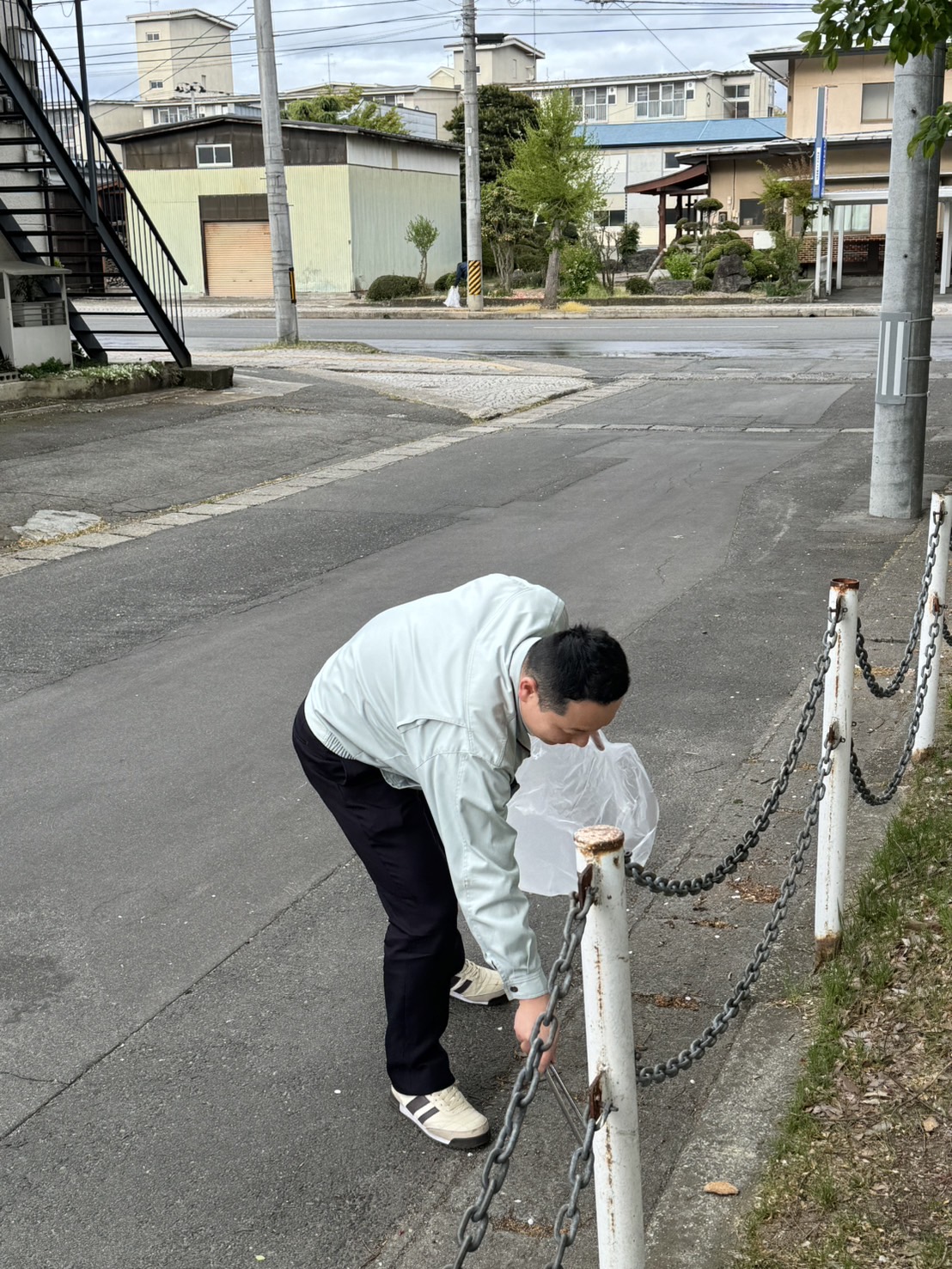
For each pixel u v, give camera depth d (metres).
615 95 63.97
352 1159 2.87
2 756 5.25
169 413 14.34
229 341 25.67
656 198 58.56
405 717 2.50
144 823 4.62
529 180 33.16
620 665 2.29
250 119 40.31
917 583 7.39
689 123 59.22
